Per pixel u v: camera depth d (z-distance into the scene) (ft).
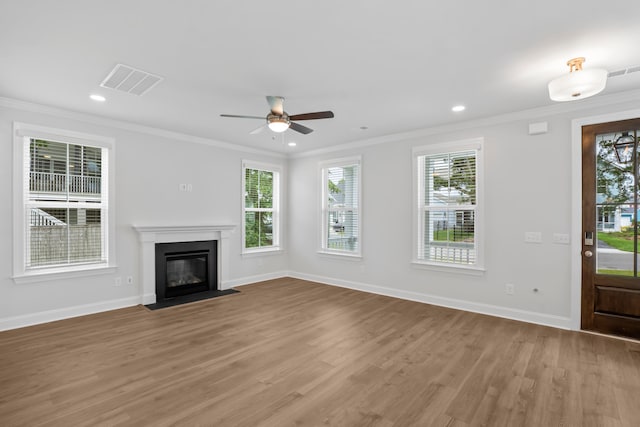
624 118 10.30
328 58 8.14
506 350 9.62
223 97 10.77
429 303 14.65
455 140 13.83
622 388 7.54
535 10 6.14
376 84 9.74
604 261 10.77
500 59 8.17
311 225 19.48
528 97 10.77
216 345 10.01
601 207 10.80
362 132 15.24
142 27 6.74
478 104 11.43
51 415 6.48
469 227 13.67
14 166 11.24
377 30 6.88
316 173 19.20
